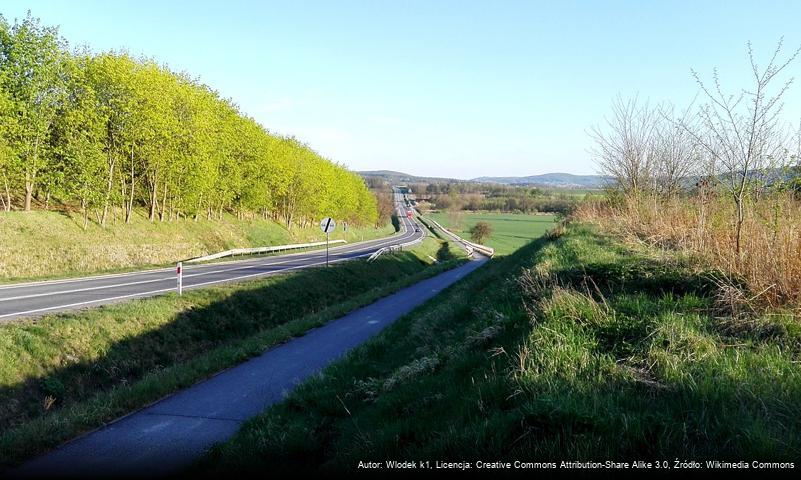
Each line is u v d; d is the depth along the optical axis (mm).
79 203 30609
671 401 4176
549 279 8594
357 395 7340
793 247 6172
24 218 24562
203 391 8734
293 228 59594
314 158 62062
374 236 89312
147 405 7965
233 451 5648
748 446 3473
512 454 3812
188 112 34188
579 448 3670
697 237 9172
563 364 5035
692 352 5027
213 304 15594
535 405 4117
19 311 12109
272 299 18469
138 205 36562
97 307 12555
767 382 4242
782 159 7770
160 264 28297
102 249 26828
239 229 45500
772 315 5609
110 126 29406
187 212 38875
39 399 8984
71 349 10312
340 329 14930
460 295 16078
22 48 23828
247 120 44594
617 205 18844
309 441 5695
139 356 11516
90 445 6277
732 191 8320
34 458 5895
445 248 68062
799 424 3701
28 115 24281
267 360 11086
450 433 4223
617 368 4848
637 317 6113
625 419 3854
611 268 8461
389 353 10172
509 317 7066
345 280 26078
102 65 28953
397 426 4902
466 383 5367
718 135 8125
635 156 17641
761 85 7660
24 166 24422
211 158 36625
